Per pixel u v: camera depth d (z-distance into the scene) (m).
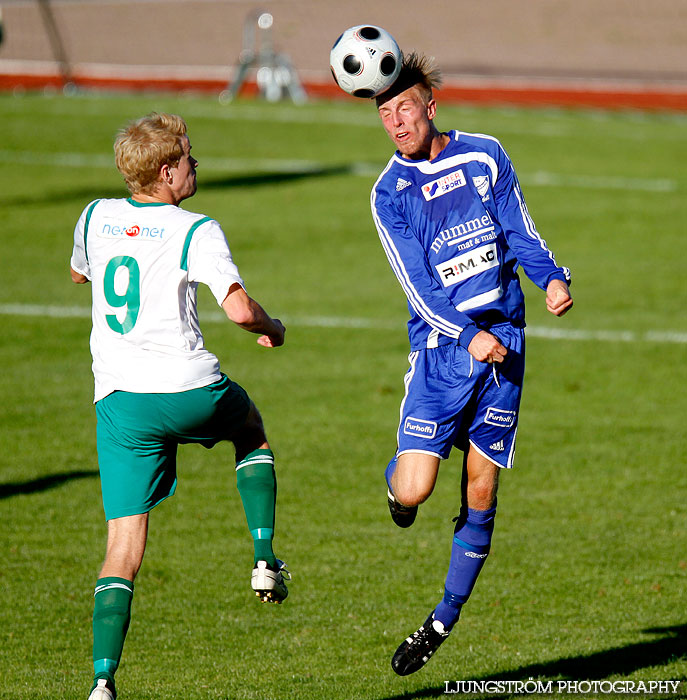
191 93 108.31
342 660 18.58
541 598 21.00
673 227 58.34
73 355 37.56
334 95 108.69
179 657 18.58
